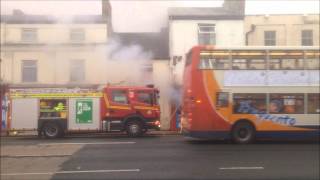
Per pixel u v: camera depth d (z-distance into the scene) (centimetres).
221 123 2161
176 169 1418
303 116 2184
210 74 2175
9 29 3381
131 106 2767
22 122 2727
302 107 2192
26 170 1430
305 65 2206
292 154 1758
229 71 2180
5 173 1375
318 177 1278
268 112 2175
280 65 2200
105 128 2752
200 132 2155
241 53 2194
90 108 2758
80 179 1269
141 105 2770
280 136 2181
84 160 1633
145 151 1870
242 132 2170
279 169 1409
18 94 2731
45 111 2738
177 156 1708
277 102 2183
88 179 1267
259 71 2191
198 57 2184
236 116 2162
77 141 2409
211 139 2336
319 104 2194
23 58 3378
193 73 2178
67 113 2745
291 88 2192
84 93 2761
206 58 2184
